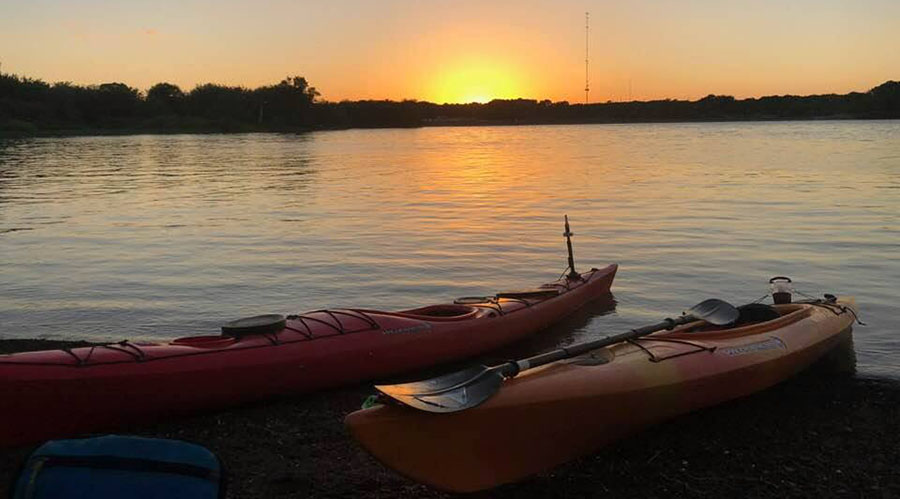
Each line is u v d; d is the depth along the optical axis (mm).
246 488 5035
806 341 6844
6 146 65750
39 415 5598
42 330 9648
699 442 5754
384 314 7496
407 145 74438
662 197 23781
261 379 6473
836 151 47750
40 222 19625
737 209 20547
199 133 109938
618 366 5449
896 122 144375
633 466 5348
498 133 125375
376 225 18484
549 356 5215
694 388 5734
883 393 6855
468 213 20594
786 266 13109
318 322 7082
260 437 5930
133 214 21172
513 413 4742
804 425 6094
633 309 10398
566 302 9617
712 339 6363
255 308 10797
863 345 8492
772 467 5336
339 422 6238
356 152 59438
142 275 12852
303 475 5195
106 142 76312
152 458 3246
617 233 16828
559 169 37500
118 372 5832
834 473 5234
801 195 23500
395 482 5086
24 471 3180
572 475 5211
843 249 14484
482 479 4750
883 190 24219
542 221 18875
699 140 74438
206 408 6316
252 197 25578
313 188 28766
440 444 4520
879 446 5684
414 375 7520
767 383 6477
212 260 14148
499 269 13266
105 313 10469
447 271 13125
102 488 3168
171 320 10164
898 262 13203
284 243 15961
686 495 4910
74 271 13195
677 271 12836
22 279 12562
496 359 8141
